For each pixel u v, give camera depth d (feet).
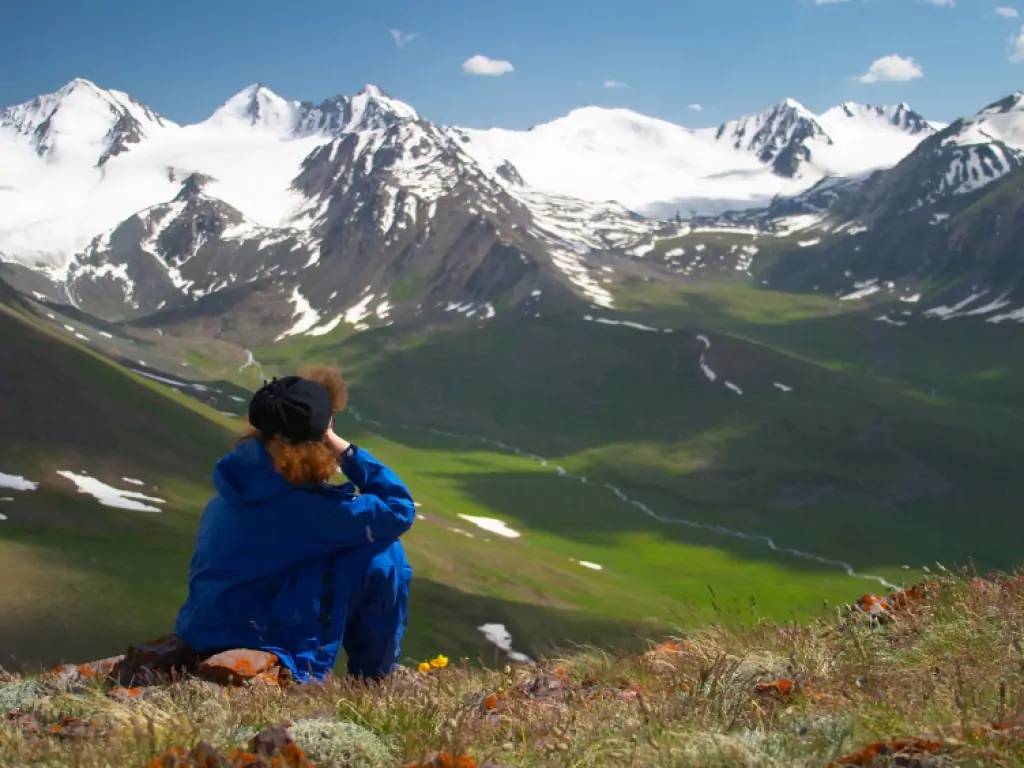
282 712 23.59
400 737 21.71
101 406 654.94
